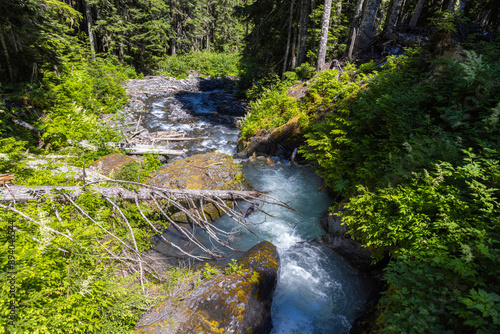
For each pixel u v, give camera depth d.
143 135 12.07
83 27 26.20
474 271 2.40
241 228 6.34
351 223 4.42
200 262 5.23
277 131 10.18
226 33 49.56
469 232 2.83
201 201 5.70
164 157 9.78
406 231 3.44
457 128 4.57
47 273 3.04
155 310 3.52
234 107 18.16
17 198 4.30
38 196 4.43
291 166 9.39
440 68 5.75
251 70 19.84
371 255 4.48
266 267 4.39
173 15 35.84
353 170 5.82
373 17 13.26
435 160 3.95
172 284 4.27
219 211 6.59
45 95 10.05
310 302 4.53
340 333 4.01
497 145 3.66
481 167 3.52
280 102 11.96
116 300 3.41
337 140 6.21
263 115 12.27
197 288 3.89
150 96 20.23
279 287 4.75
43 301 2.86
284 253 5.47
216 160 7.81
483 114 4.29
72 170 5.82
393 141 5.14
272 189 7.76
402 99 5.39
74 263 3.30
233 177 7.38
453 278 2.59
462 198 3.27
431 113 5.31
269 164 9.55
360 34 13.62
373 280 4.57
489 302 2.05
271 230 6.28
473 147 4.11
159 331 3.14
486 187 3.27
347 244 5.05
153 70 29.59
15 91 9.45
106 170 6.83
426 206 3.41
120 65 24.44
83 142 8.45
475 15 19.38
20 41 10.13
